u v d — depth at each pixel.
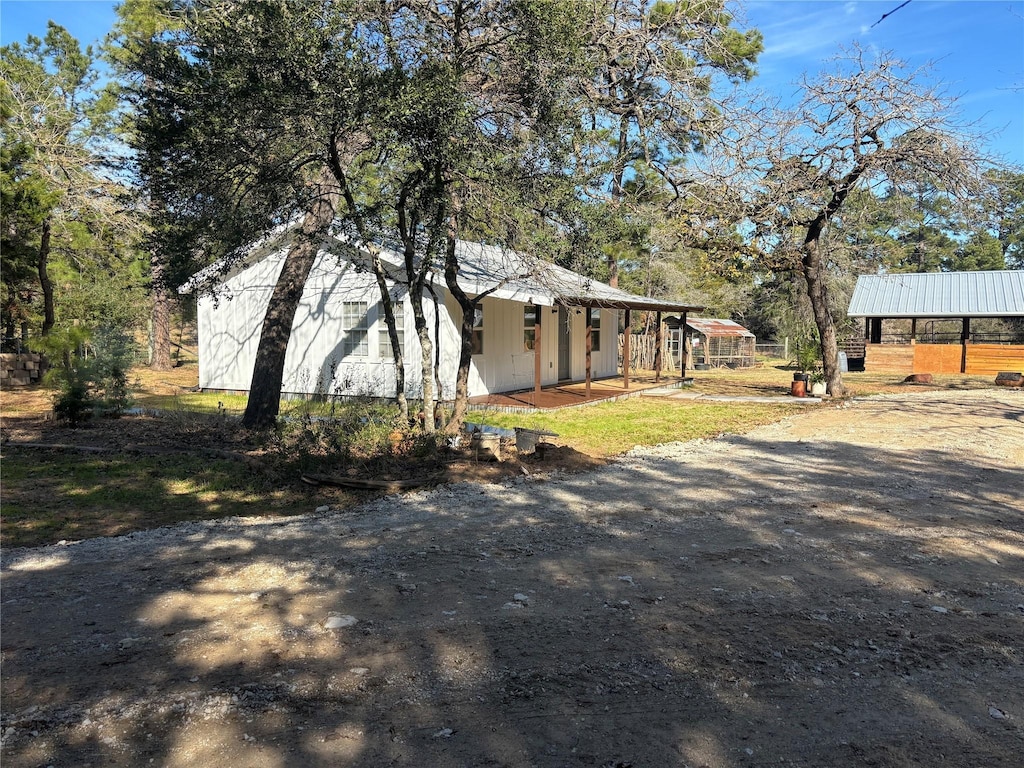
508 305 17.28
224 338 18.30
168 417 12.78
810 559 5.26
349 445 8.68
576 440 10.97
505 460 8.99
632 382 21.39
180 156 8.14
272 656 3.62
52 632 3.91
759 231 17.09
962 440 11.12
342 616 4.12
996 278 29.55
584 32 9.42
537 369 14.88
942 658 3.67
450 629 3.97
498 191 8.50
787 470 8.80
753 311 47.22
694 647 3.76
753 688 3.34
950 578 4.87
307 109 7.10
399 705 3.15
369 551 5.43
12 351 20.64
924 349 28.58
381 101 7.01
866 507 6.90
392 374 15.66
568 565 5.11
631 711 3.12
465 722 3.02
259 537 5.83
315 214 11.11
